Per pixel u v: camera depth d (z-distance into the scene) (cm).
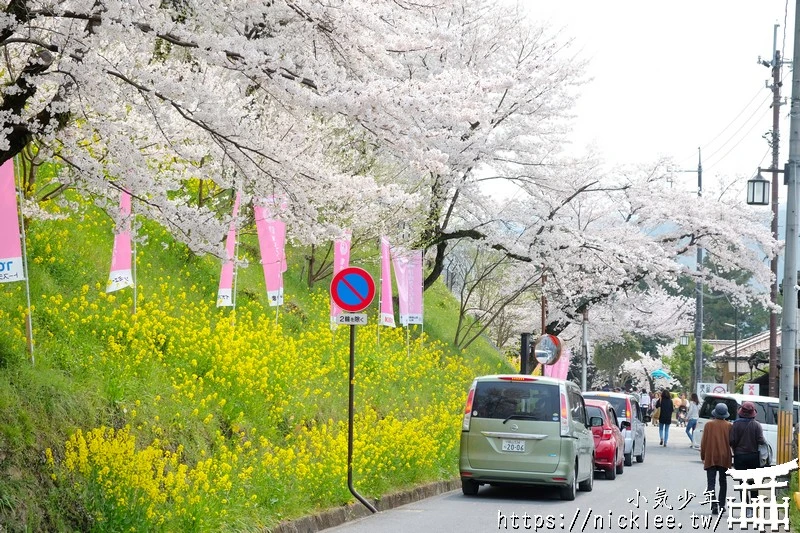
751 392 3278
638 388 6888
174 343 1316
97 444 830
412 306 2223
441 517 1169
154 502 823
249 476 998
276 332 1551
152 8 837
